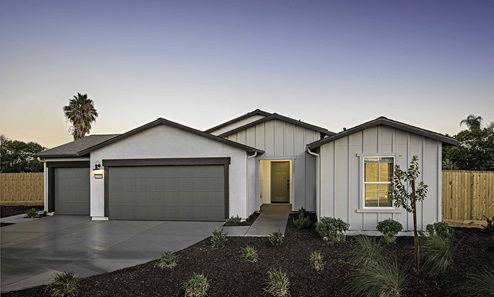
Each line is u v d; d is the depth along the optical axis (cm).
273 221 1077
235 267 586
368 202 852
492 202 1012
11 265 636
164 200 1134
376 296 456
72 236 898
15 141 2736
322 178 870
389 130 842
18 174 1620
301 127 1334
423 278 516
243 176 1098
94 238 870
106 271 594
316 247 718
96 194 1167
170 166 1136
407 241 762
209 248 723
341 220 810
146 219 1138
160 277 543
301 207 1221
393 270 518
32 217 1241
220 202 1107
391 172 844
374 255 585
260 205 1380
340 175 862
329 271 558
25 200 1616
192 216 1118
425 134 810
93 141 1520
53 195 1309
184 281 520
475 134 1881
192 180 1123
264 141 1352
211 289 496
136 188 1148
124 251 732
